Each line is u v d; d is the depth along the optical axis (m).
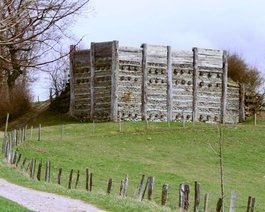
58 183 34.66
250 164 52.62
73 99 75.12
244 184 43.91
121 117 71.69
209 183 42.53
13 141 48.94
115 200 26.58
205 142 60.94
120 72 72.06
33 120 77.88
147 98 72.75
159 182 40.97
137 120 72.12
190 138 62.59
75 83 75.06
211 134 64.56
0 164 38.34
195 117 74.56
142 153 54.41
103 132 64.94
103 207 24.89
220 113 76.50
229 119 77.75
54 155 48.03
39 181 32.91
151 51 73.38
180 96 74.31
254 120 78.31
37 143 54.53
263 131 67.12
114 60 71.69
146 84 72.81
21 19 10.44
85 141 58.88
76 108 75.00
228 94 77.81
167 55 73.81
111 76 72.06
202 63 75.62
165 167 48.09
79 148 53.97
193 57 75.06
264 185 44.16
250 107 81.12
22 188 29.16
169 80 73.75
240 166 51.44
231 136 64.00
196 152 56.41
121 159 49.91
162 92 73.50
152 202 28.25
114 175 42.25
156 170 46.12
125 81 72.31
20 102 81.25
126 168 45.84
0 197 22.58
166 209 26.33
